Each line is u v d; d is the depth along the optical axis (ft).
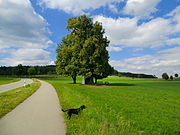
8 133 17.79
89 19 139.23
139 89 102.78
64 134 17.54
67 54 133.90
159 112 35.88
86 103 37.40
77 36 131.95
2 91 64.80
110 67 140.36
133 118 28.76
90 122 20.72
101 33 140.77
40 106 34.45
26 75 483.92
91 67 126.52
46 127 20.03
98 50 123.44
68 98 44.19
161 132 21.74
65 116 25.54
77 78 327.26
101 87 115.65
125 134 17.78
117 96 62.75
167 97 64.75
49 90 73.56
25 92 59.77
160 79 371.76
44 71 551.18
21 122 22.20
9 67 546.26
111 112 30.63
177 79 367.86
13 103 36.14
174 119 29.89
